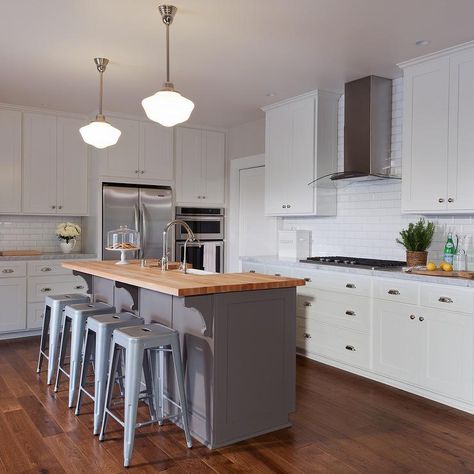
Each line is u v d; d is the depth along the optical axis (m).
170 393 3.03
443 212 3.59
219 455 2.55
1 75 4.22
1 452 2.55
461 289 3.12
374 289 3.72
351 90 4.38
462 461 2.50
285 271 4.60
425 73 3.71
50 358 3.65
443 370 3.24
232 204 6.43
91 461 2.46
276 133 5.16
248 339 2.73
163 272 3.30
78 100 5.04
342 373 3.96
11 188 5.23
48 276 5.20
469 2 2.87
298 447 2.64
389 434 2.81
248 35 3.37
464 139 3.44
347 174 4.24
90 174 5.73
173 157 6.07
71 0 2.85
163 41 3.46
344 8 2.95
